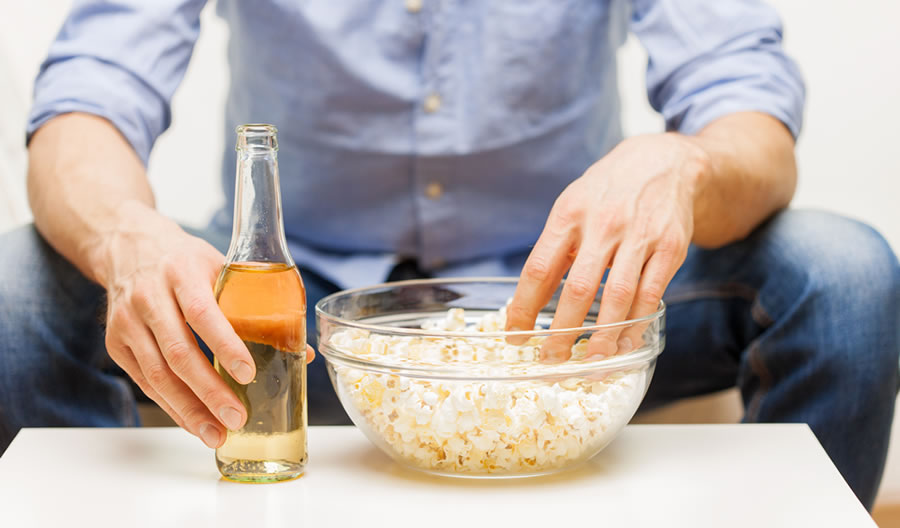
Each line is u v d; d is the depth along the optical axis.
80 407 1.16
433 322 0.91
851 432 1.10
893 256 1.13
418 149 1.40
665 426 0.92
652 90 1.38
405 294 0.92
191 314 0.72
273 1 1.36
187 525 0.68
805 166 2.13
